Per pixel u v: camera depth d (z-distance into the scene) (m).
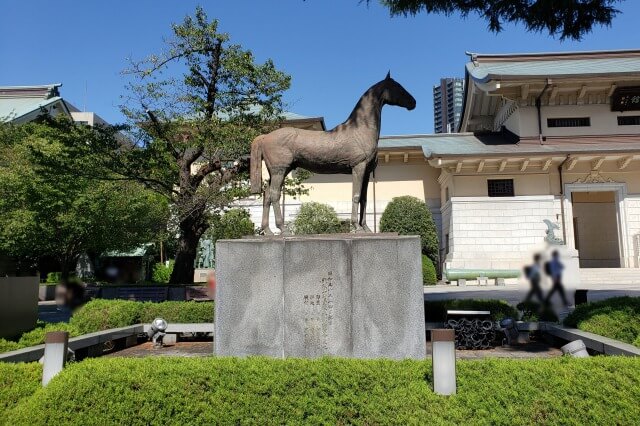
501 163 24.30
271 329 6.21
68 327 8.29
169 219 20.28
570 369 4.16
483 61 29.45
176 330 9.45
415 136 29.38
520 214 24.56
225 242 6.46
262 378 4.26
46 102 32.25
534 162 24.41
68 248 22.98
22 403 4.32
